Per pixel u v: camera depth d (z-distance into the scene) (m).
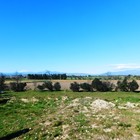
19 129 25.77
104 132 23.16
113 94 50.50
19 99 46.69
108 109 34.66
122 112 32.12
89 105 38.00
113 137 21.88
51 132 23.80
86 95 49.50
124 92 54.69
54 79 119.69
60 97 47.06
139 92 54.72
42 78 118.81
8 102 43.88
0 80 64.25
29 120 29.72
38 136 22.95
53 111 35.12
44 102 43.34
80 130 23.95
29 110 36.59
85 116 30.16
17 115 32.97
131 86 56.72
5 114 33.75
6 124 28.17
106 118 28.70
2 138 23.28
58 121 27.28
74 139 21.73
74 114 31.55
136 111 32.78
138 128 23.89
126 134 22.42
